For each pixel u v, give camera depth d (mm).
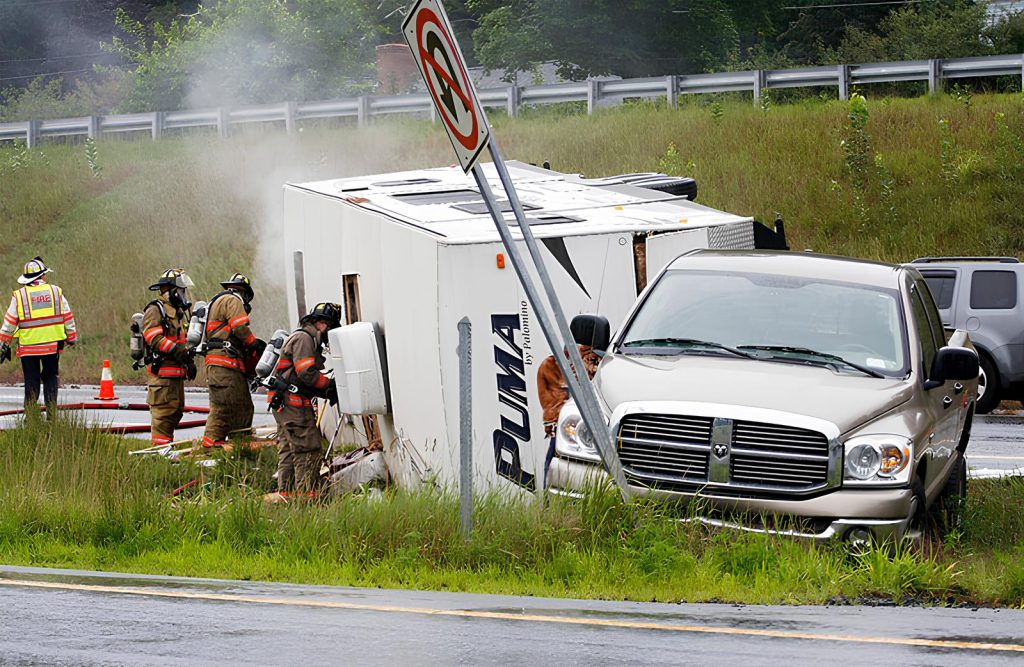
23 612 11516
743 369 14609
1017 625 10648
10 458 19781
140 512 16281
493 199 13734
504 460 18062
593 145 51719
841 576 12539
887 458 13422
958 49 80375
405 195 21922
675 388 14250
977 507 17516
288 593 12516
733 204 45562
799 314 15547
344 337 19516
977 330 30625
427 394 18219
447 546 14102
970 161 44844
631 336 15883
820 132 49656
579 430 14578
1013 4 96062
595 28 81938
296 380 20047
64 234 53281
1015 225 42094
